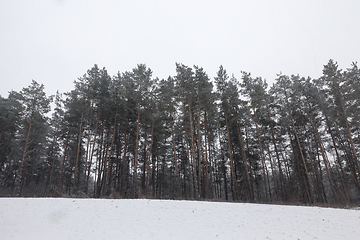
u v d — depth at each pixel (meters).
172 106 24.45
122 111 26.38
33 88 24.97
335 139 28.81
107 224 10.41
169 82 27.23
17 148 27.16
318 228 9.98
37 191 30.00
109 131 28.14
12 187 30.12
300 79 27.38
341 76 23.52
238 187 29.69
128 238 9.16
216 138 35.09
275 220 10.88
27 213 11.23
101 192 23.89
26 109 24.27
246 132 30.11
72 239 9.00
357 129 25.33
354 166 26.25
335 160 30.44
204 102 23.94
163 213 11.77
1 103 29.16
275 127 28.95
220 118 28.02
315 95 25.88
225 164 32.56
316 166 29.61
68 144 30.16
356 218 10.77
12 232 9.52
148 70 24.48
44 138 28.52
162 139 29.98
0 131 28.34
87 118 28.05
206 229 10.04
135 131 26.53
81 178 30.02
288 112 26.50
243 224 10.51
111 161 29.70
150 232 9.73
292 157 31.25
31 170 31.81
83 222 10.52
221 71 27.58
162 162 36.03
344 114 22.69
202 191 30.88
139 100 23.55
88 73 27.70
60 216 11.02
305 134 28.17
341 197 20.70
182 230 9.95
